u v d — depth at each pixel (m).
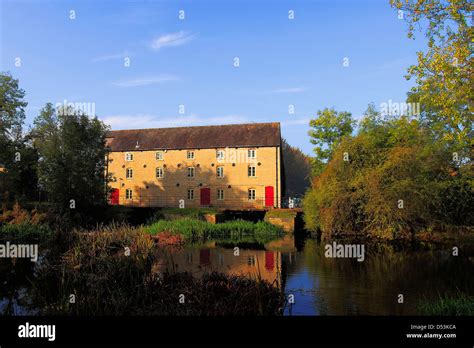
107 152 32.81
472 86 10.86
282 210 32.44
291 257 17.22
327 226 23.81
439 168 22.92
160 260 16.16
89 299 9.28
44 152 28.91
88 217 27.92
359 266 14.91
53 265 13.41
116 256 13.05
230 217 35.16
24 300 10.28
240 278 10.27
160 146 42.94
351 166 23.48
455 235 22.48
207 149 41.50
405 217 21.53
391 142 24.23
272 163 39.75
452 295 10.52
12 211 21.06
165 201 42.06
